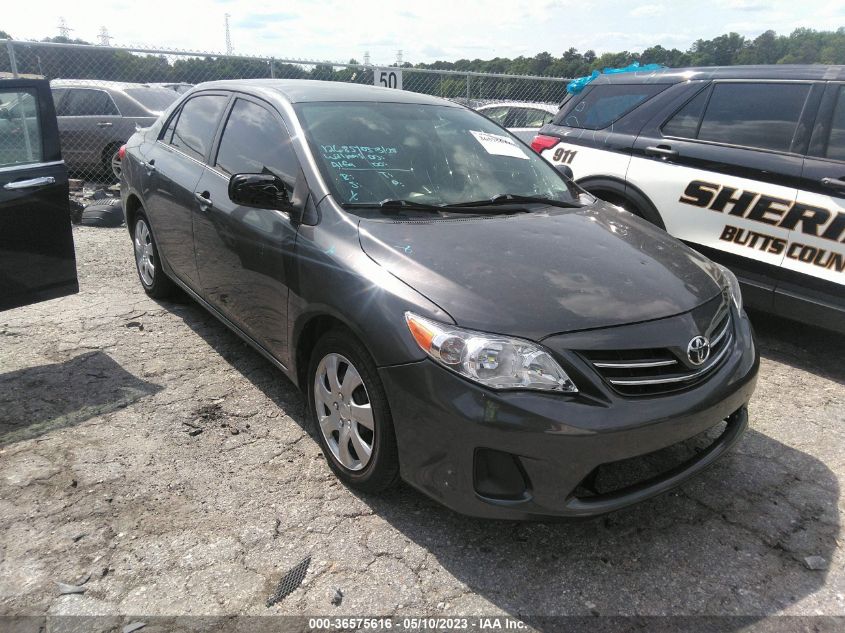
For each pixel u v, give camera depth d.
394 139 3.45
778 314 4.35
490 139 3.87
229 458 3.05
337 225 2.88
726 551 2.57
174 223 4.16
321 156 3.16
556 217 3.25
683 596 2.34
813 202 4.10
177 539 2.52
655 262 2.88
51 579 2.30
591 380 2.27
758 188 4.36
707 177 4.61
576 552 2.54
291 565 2.41
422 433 2.37
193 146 4.18
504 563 2.46
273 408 3.51
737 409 2.71
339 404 2.79
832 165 4.07
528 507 2.27
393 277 2.54
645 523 2.72
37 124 3.62
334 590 2.30
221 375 3.86
